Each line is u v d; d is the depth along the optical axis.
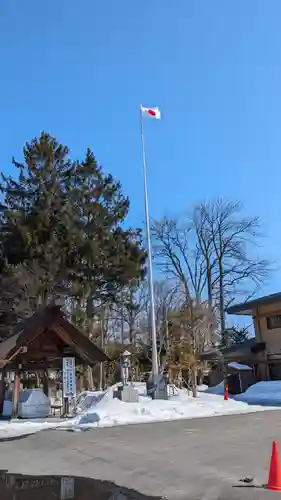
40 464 10.38
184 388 32.22
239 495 7.01
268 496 6.85
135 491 7.66
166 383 25.44
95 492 7.66
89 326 33.72
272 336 35.00
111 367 37.44
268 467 9.06
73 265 32.81
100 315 36.94
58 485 8.24
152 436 14.10
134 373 39.84
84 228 34.16
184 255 50.25
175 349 33.06
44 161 35.47
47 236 32.91
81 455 11.33
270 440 12.62
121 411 19.89
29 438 14.64
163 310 42.88
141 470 9.25
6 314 33.09
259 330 36.12
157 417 19.47
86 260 32.41
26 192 35.12
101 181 36.06
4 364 20.02
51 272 31.48
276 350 34.41
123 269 33.81
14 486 8.22
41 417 20.75
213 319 47.16
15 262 32.19
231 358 36.66
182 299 47.44
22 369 21.59
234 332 49.12
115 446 12.42
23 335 20.23
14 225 32.41
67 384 21.03
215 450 11.25
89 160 36.66
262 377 35.03
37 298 31.53
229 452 10.89
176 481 8.20
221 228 50.75
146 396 27.11
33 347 21.33
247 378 35.47
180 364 31.22
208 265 50.53
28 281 31.09
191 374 30.53
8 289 32.00
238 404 23.59
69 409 21.64
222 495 7.10
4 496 7.49
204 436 13.77
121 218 36.25
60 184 35.41
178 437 13.75
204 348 42.56
